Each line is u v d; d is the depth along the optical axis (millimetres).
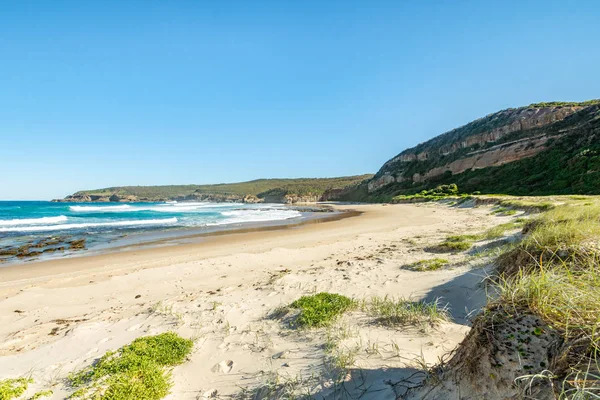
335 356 3377
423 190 68438
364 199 92750
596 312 1897
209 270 9828
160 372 3520
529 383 1701
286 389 2943
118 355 4055
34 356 4492
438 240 12008
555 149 46969
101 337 4957
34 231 22469
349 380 2898
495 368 1916
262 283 7859
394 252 10500
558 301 2066
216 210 51625
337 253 11703
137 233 20406
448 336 3680
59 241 17359
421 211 34625
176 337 4441
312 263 10195
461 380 2088
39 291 8281
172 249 14188
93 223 28031
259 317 5258
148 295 7652
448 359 2697
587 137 43031
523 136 59625
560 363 1747
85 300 7551
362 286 6562
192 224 26156
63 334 5355
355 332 4047
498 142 64312
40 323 6203
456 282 5941
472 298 5086
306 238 16359
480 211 26672
